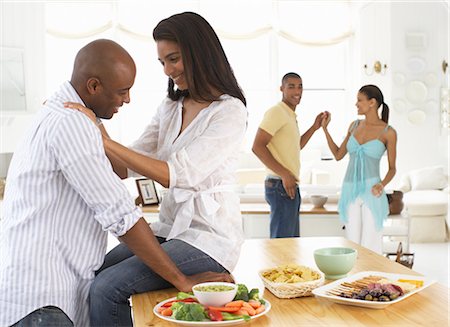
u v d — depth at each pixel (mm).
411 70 9844
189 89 2344
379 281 2143
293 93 5105
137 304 2072
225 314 1842
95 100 2160
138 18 10414
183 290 2135
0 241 2111
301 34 10805
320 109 11000
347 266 2295
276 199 5082
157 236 2473
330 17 10789
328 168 10375
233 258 2344
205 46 2330
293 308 1976
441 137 9828
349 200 5340
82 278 2176
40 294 2035
